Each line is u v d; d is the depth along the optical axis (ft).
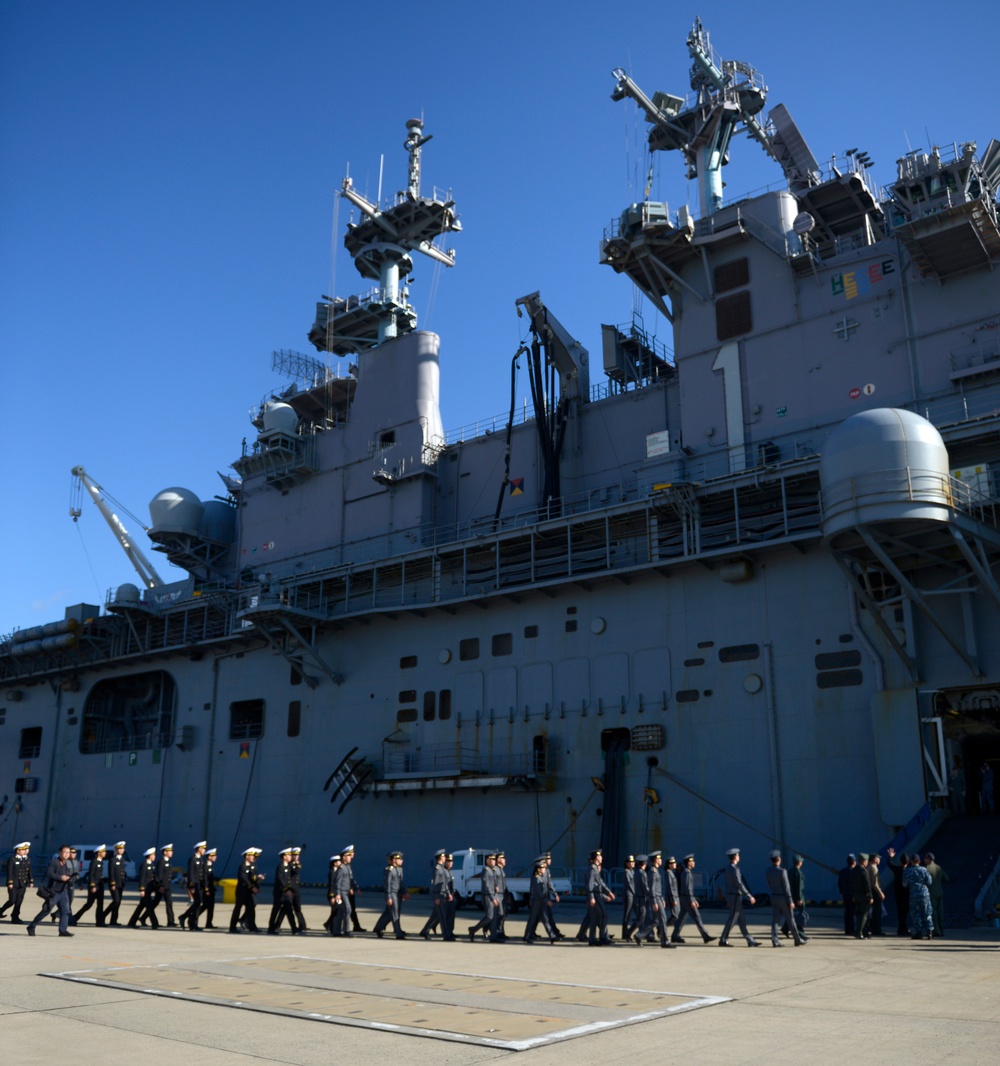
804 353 112.78
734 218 119.75
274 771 146.92
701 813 105.50
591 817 113.70
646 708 112.57
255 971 49.44
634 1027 34.19
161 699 172.55
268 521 164.86
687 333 122.62
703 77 137.49
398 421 150.51
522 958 56.39
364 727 137.69
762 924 80.28
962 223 97.25
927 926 64.85
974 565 87.81
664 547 115.96
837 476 87.10
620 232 122.83
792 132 145.38
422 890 124.36
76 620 178.91
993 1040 31.50
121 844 81.82
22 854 80.69
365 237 180.04
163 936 71.26
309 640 147.74
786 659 104.37
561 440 133.69
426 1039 32.12
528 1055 29.73
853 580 93.30
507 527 136.05
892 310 108.06
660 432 125.49
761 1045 30.99
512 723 122.83
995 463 95.45
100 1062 28.66
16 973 48.21
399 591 140.36
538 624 124.36
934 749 93.86
